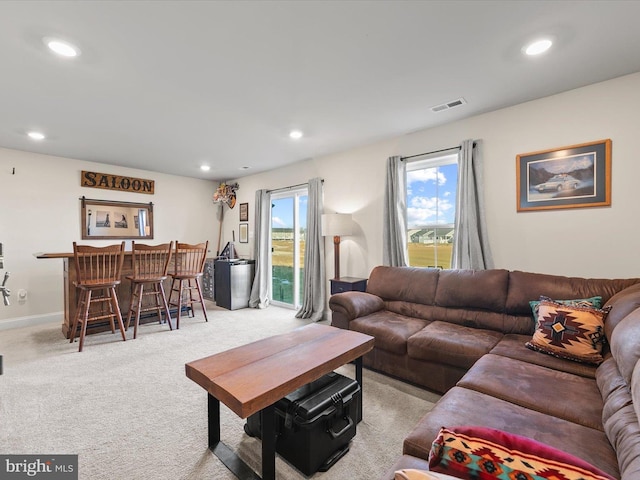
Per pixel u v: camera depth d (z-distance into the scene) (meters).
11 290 4.04
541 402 1.40
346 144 3.92
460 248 3.04
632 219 2.31
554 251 2.63
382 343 2.52
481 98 2.67
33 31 1.74
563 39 1.88
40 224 4.27
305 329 2.25
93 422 1.94
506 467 0.64
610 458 1.02
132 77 2.27
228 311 4.91
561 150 2.58
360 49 1.97
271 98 2.64
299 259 5.01
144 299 4.16
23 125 3.20
